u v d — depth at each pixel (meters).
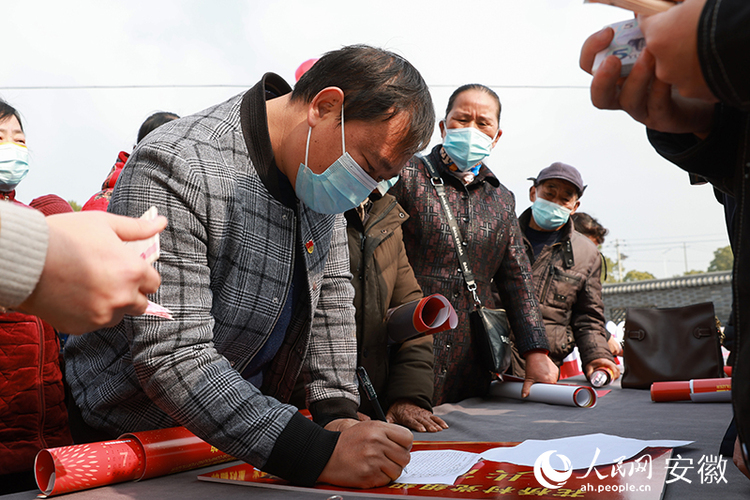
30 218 0.63
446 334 2.78
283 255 1.49
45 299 0.64
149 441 1.32
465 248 2.84
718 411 2.23
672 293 29.83
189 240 1.29
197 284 1.29
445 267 2.82
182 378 1.21
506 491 1.07
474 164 2.83
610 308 31.48
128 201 1.28
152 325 1.22
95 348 1.48
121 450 1.27
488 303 2.93
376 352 2.24
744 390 0.77
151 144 1.32
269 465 1.20
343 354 1.68
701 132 0.93
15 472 1.97
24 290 0.61
